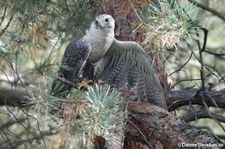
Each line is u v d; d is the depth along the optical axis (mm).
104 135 8406
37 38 9727
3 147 12453
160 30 9164
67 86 9414
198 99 11336
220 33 16891
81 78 10555
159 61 11336
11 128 13477
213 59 15789
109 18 10625
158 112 9875
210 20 16203
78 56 10555
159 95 10906
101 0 11039
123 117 9242
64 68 9312
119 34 11039
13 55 9914
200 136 9289
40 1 9914
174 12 9141
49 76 8578
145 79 10945
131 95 10539
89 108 8344
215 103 10836
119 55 10969
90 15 11344
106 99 8398
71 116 8367
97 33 10578
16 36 9656
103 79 11031
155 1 9906
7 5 9859
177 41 9242
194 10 9242
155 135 9742
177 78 14289
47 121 8641
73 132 8383
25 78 10930
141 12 9891
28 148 12047
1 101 12797
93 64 10922
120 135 8805
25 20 9742
